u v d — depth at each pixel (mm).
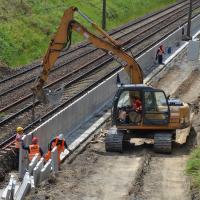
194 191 54312
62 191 55250
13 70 117250
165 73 119438
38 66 121125
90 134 78625
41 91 76062
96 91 89375
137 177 59594
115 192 55844
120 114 70625
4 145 70062
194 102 94562
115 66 121438
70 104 82875
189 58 129250
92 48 141750
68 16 73875
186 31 160750
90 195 54719
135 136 71625
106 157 68625
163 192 55531
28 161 61562
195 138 74188
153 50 125938
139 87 70250
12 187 51750
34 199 52281
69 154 68750
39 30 149125
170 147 68438
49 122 70625
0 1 151000
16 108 88375
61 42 74250
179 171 62625
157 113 70312
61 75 111562
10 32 136625
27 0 164000
